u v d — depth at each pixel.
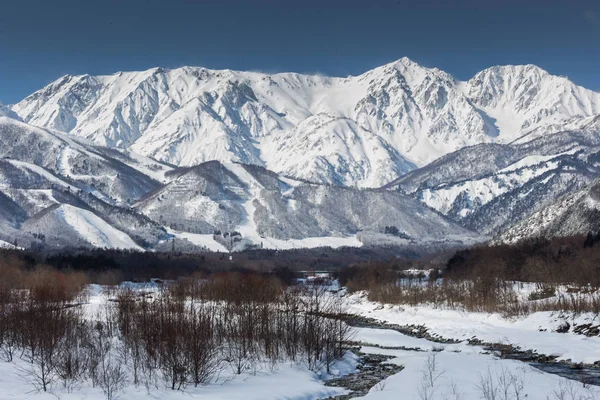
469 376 41.56
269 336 52.78
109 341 53.12
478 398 35.19
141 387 38.84
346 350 58.69
